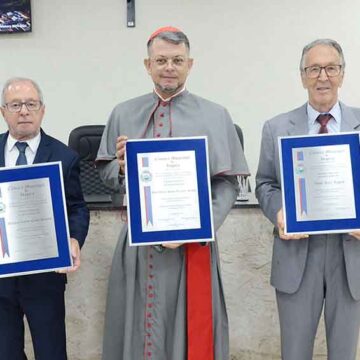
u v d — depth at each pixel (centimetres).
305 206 168
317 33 363
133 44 364
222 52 365
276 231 180
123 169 168
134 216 163
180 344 173
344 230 166
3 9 359
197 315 172
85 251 213
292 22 362
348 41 363
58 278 175
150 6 360
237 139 179
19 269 163
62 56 367
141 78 367
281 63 366
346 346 176
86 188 227
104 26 363
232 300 221
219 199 173
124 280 178
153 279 173
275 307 220
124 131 177
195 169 165
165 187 164
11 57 369
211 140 171
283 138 168
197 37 364
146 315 174
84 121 372
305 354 180
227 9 361
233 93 369
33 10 363
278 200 177
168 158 164
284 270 175
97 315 216
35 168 162
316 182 168
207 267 173
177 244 164
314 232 167
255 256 217
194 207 165
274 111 371
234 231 216
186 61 167
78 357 219
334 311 176
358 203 167
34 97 164
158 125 174
